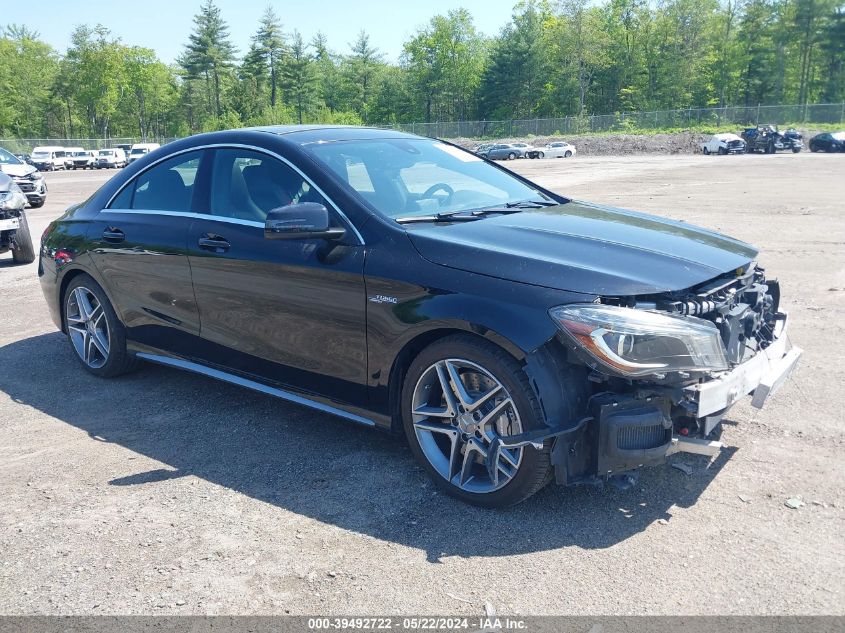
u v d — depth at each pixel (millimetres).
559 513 3230
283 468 3777
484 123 75750
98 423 4449
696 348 2943
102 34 101125
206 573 2875
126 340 5012
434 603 2646
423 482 3580
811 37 81500
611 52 90875
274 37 100812
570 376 3021
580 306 2926
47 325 6785
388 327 3414
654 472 3564
